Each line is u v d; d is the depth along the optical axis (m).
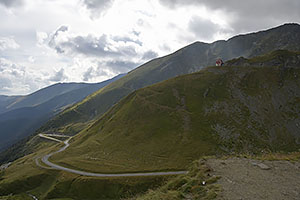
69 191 76.19
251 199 12.62
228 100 131.12
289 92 135.12
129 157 97.00
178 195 14.58
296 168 17.61
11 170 109.81
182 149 95.50
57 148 144.62
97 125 155.38
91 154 109.12
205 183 15.58
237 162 20.00
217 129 108.12
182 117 120.25
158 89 157.25
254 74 154.50
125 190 69.62
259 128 109.94
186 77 167.88
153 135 112.00
